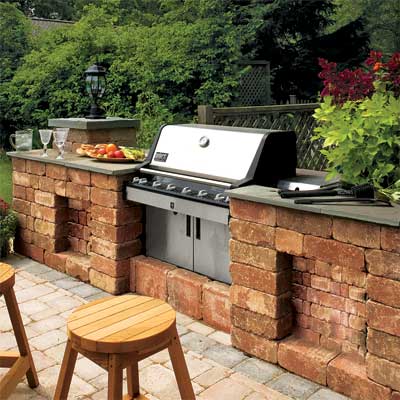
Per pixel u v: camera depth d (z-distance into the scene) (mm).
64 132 3939
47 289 3705
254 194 2607
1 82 9406
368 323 2264
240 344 2812
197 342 2914
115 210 3488
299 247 2471
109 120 4344
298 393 2436
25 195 4309
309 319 2650
